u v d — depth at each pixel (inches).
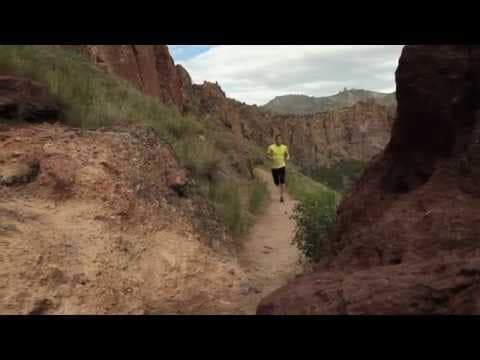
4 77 280.8
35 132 258.8
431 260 137.7
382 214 182.5
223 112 2149.4
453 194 156.2
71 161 243.6
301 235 275.1
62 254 194.5
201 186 379.2
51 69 393.7
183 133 516.1
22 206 211.3
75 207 225.3
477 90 166.4
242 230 361.4
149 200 257.0
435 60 172.1
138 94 671.8
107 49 947.3
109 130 299.7
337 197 366.6
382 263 154.3
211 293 228.8
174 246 243.1
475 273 119.2
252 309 218.4
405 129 186.4
